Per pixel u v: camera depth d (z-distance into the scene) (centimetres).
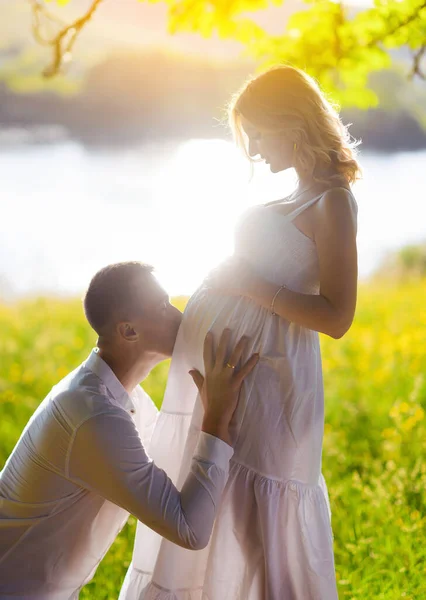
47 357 743
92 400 241
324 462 462
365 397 580
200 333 250
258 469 245
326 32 478
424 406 550
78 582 261
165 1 462
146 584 262
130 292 249
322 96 252
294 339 245
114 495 238
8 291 1280
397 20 463
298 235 243
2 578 249
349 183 254
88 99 7731
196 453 239
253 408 244
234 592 249
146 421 281
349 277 236
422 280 1338
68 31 393
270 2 465
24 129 7288
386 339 741
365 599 323
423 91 6028
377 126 5997
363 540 355
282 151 250
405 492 393
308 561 245
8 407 594
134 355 256
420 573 334
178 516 230
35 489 246
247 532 247
